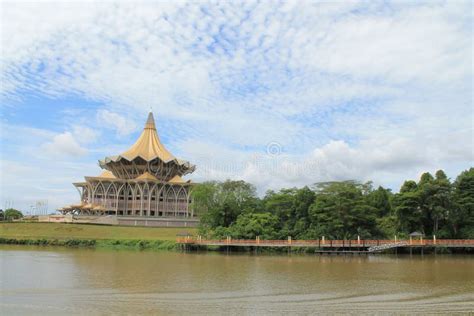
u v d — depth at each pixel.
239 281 40.34
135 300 30.89
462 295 33.25
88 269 49.00
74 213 132.38
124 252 76.06
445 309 28.28
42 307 28.33
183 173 158.75
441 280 41.44
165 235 98.94
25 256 65.31
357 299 31.62
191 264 55.75
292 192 92.56
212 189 96.00
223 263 57.50
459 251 77.25
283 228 83.00
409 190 86.19
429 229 82.88
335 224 76.69
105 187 140.25
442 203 80.31
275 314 26.72
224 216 89.06
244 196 94.44
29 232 100.81
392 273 46.97
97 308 28.11
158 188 143.75
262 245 76.69
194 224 121.31
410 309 28.27
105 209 131.12
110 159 146.25
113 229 104.44
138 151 147.62
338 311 27.62
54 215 125.75
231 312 27.23
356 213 77.94
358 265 55.66
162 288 36.03
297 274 45.91
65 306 28.69
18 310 27.47
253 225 81.00
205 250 81.81
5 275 43.53
